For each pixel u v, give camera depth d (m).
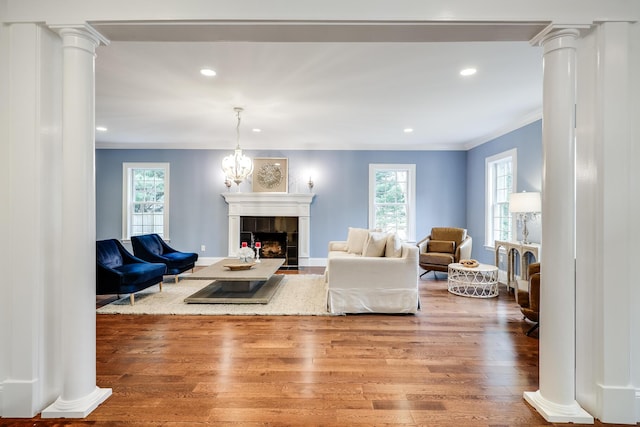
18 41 1.79
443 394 2.01
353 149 6.71
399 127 5.25
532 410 1.85
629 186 1.78
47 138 1.83
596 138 1.81
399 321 3.38
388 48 2.71
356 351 2.63
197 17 1.78
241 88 3.57
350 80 3.36
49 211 1.84
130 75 3.25
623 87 1.77
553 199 1.80
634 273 1.78
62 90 1.85
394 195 6.79
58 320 1.88
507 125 5.05
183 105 4.16
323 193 6.74
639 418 1.74
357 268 3.60
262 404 1.89
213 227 6.76
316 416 1.79
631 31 1.78
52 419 1.74
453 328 3.18
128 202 6.72
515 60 2.91
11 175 1.79
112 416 1.77
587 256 1.85
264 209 6.66
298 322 3.34
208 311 3.64
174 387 2.07
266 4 1.78
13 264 1.78
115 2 1.78
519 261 4.65
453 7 1.78
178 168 6.73
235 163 4.64
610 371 1.77
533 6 1.77
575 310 1.90
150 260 4.78
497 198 5.67
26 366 1.77
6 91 1.80
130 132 5.68
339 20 1.78
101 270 3.67
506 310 3.77
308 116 4.64
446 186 6.67
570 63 1.78
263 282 4.96
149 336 2.94
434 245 5.77
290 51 2.76
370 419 1.76
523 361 2.47
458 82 3.40
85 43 1.81
